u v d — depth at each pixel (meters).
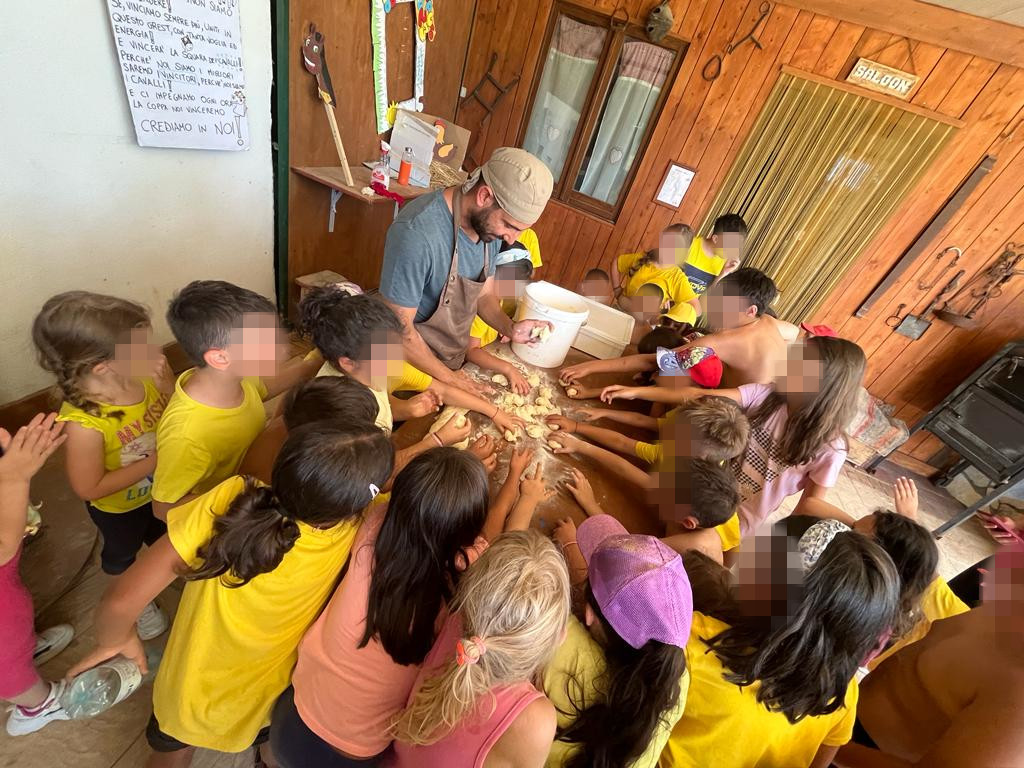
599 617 0.90
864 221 3.33
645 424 1.66
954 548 3.09
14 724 1.20
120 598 0.89
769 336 1.78
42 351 1.06
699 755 0.99
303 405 1.03
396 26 3.01
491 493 1.26
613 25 3.47
